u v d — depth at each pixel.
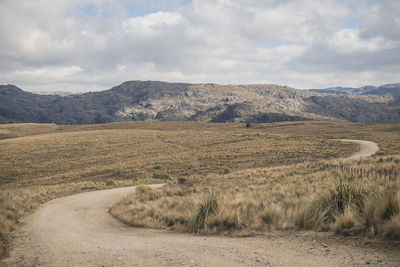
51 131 167.88
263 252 4.76
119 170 48.44
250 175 23.36
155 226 10.09
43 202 21.30
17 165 59.97
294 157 45.12
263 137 82.06
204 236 7.38
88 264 5.04
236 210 8.75
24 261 5.80
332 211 6.48
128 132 104.88
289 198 10.23
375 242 4.46
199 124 166.38
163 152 65.81
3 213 13.85
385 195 6.26
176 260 4.67
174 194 18.06
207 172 38.97
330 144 57.94
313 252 4.43
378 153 40.41
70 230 10.34
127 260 5.04
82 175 48.72
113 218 13.19
